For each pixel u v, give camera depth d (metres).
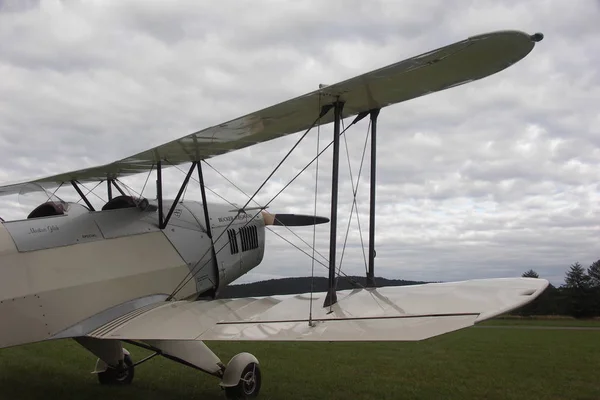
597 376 8.83
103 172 7.31
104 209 6.67
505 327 26.88
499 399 6.86
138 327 5.37
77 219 6.00
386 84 4.85
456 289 4.22
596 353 12.31
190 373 8.23
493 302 3.77
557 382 8.20
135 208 6.77
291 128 6.21
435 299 4.14
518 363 10.31
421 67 4.40
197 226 7.46
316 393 6.96
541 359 11.02
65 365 8.79
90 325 5.60
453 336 18.34
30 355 9.85
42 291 5.30
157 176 6.83
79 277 5.66
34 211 6.08
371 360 10.39
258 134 6.27
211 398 6.50
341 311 4.49
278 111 5.43
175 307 5.71
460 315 3.72
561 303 48.66
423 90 5.09
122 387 7.01
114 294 5.95
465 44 3.93
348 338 3.90
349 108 5.70
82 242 5.85
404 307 4.18
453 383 7.95
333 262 4.79
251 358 6.47
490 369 9.45
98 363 7.20
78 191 7.53
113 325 5.59
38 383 7.19
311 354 11.25
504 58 4.26
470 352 12.27
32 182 7.50
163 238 6.83
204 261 7.41
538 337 17.89
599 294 47.53
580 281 49.44
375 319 4.12
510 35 3.80
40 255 5.41
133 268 6.25
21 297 5.14
